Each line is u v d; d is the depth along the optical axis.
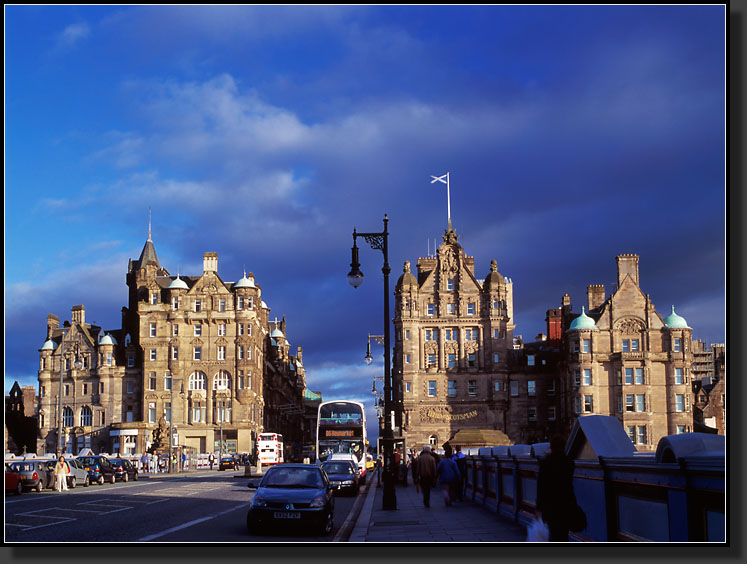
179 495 42.03
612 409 111.88
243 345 130.88
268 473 25.48
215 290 132.50
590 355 112.56
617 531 14.13
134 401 133.38
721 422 127.19
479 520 26.50
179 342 131.62
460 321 122.00
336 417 63.94
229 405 129.75
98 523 25.75
